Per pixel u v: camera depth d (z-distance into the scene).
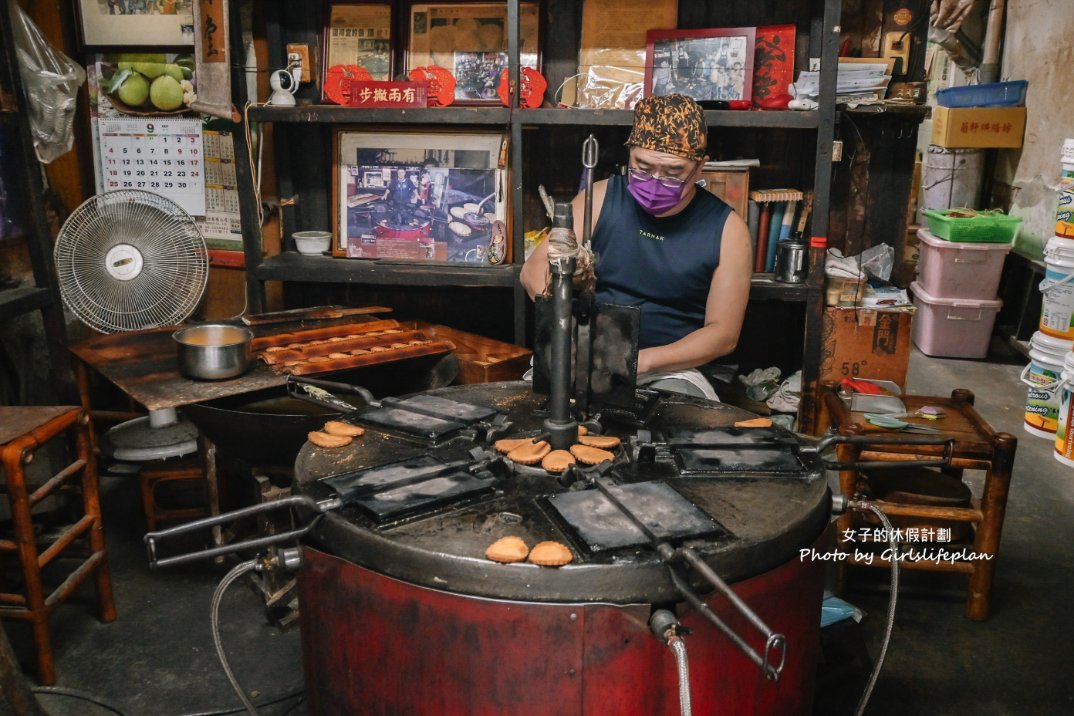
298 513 1.63
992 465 2.44
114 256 3.16
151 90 3.54
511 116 3.02
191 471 2.82
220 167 3.58
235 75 3.17
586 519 1.48
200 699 2.18
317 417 2.23
